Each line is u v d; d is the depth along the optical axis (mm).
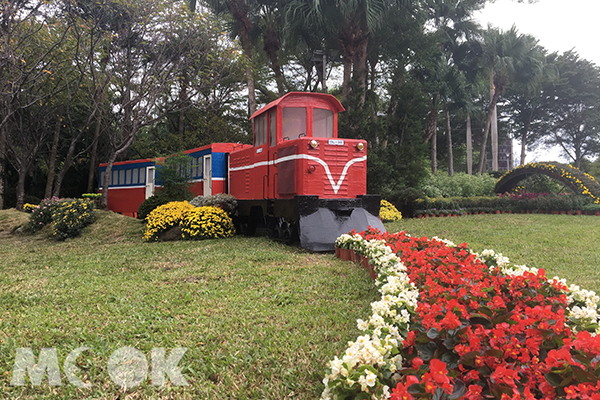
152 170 16734
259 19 19469
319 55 18578
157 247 9133
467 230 11359
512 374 1854
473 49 27641
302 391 2760
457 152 42594
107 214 13945
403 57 20250
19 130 18031
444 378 1817
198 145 23938
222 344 3473
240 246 8688
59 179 15508
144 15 13812
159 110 22734
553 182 21125
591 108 39469
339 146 8438
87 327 3932
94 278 6047
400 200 15586
